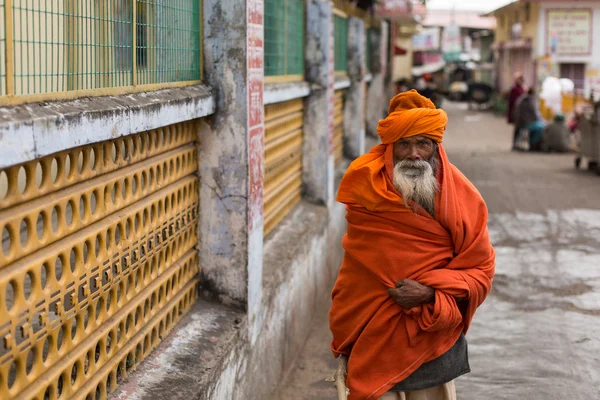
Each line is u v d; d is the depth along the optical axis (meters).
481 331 5.98
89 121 2.50
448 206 3.04
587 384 4.96
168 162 3.62
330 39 7.33
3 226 2.17
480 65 45.94
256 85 4.27
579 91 24.97
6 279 2.18
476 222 3.12
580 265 7.89
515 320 6.21
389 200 3.04
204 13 3.99
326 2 7.21
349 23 10.88
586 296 6.84
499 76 36.72
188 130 3.94
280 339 5.09
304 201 7.46
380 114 16.84
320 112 7.32
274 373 4.91
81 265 2.68
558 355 5.45
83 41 2.66
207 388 3.30
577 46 27.89
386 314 3.12
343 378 3.34
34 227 2.34
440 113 3.04
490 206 11.14
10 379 2.49
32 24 2.29
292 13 6.65
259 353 4.46
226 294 4.16
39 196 2.37
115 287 2.99
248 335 4.16
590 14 27.66
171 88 3.57
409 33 36.00
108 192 2.90
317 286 6.79
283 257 5.37
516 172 14.64
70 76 2.57
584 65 28.20
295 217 6.66
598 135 14.08
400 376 3.12
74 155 2.58
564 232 9.44
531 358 5.40
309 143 7.38
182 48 3.74
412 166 3.03
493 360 5.39
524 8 29.81
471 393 4.86
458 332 3.19
